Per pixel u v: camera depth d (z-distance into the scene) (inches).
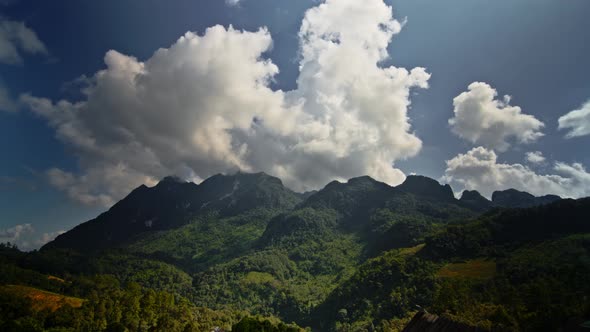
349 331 5708.7
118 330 4690.0
